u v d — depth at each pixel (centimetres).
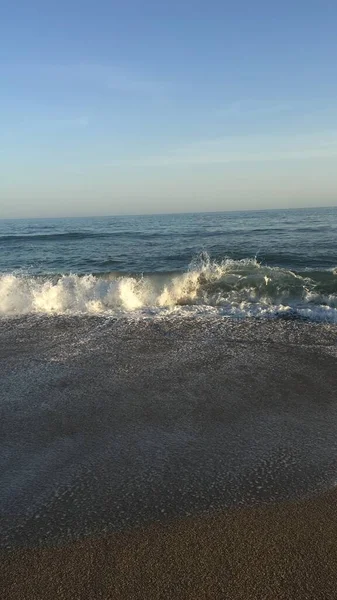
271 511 225
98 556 197
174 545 202
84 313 648
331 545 198
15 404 359
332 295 703
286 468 264
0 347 505
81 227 4488
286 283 760
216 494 241
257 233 2394
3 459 281
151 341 516
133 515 225
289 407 345
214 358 456
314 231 2406
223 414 337
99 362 451
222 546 201
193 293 734
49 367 439
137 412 342
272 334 532
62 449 292
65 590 179
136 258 1397
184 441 299
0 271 1177
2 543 208
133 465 271
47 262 1395
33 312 659
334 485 246
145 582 181
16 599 175
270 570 186
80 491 247
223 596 174
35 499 241
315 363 435
